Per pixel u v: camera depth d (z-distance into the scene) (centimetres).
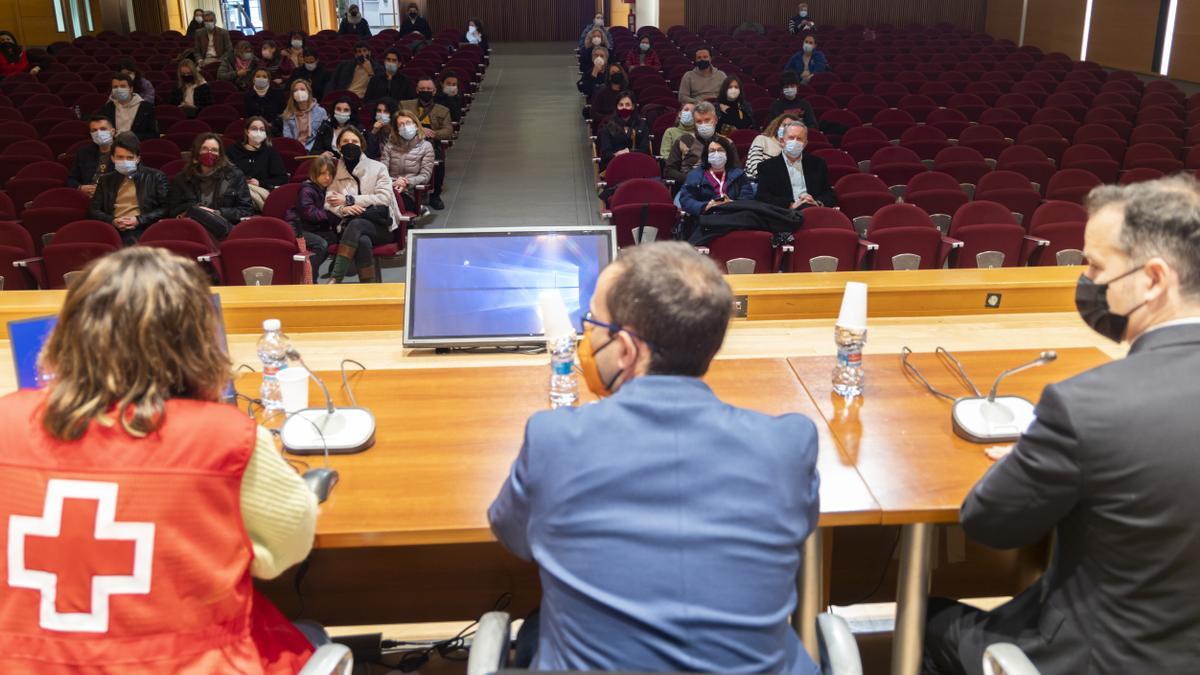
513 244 314
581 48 1619
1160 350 156
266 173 745
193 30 1669
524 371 260
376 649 258
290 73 1243
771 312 369
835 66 1388
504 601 262
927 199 647
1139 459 149
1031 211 655
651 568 130
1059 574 170
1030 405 221
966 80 1293
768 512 133
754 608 130
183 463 144
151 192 640
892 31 1809
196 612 147
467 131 1188
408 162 763
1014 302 376
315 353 329
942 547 265
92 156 725
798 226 563
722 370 257
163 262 148
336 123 837
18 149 816
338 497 190
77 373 143
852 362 237
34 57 1430
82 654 144
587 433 138
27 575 143
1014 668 156
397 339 346
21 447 144
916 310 374
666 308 142
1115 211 161
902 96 1147
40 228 621
